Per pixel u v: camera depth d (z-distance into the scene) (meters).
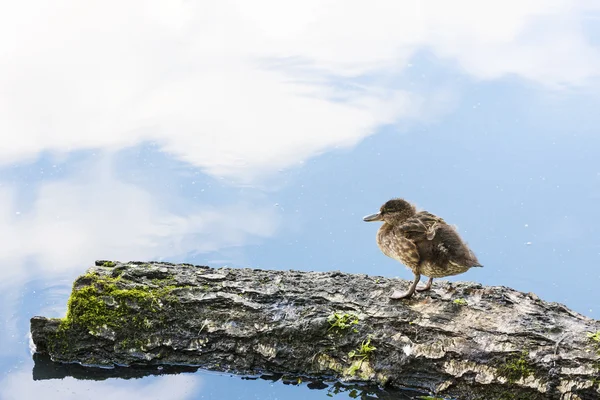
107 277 8.06
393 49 15.14
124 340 7.84
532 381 7.14
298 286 8.12
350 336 7.62
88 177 12.11
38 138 12.92
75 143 12.88
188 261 10.41
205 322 7.78
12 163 12.36
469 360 7.33
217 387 7.88
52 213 11.30
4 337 8.84
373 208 11.47
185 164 12.39
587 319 7.69
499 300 7.90
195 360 7.88
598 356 7.07
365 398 7.69
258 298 7.91
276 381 7.87
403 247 8.08
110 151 12.70
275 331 7.68
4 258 10.35
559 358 7.11
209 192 11.78
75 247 10.62
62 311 9.40
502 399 7.25
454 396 7.43
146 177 12.09
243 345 7.75
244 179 12.09
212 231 11.03
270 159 12.50
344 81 14.28
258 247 10.75
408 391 7.57
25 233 10.88
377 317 7.72
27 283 9.89
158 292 7.91
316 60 14.94
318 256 10.62
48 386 8.02
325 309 7.80
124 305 7.83
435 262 7.91
